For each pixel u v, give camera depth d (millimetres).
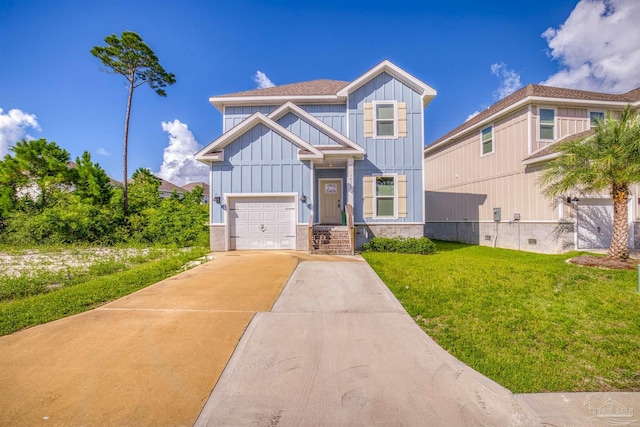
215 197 12188
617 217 9297
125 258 10773
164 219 15578
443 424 2605
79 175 18172
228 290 6391
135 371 3365
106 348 3857
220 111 15656
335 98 14398
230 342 4047
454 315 5039
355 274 7891
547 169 10680
